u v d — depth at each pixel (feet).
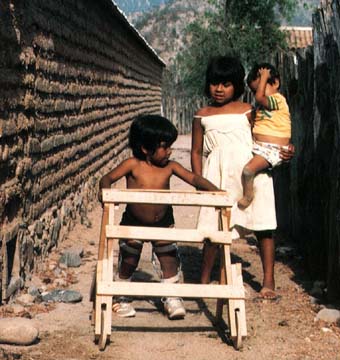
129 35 53.01
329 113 21.01
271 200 18.94
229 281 15.02
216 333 15.76
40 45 22.08
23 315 16.60
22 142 19.62
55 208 24.91
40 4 22.11
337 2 18.17
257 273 22.02
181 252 25.08
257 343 15.12
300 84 26.00
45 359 13.61
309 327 16.40
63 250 24.59
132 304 18.11
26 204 20.17
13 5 18.52
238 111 18.99
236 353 14.44
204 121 19.07
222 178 18.65
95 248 25.68
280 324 16.51
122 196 15.15
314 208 21.91
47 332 15.49
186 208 36.06
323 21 21.12
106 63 40.32
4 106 17.48
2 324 14.49
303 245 24.52
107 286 14.34
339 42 18.16
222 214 15.61
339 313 17.08
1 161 17.12
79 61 30.37
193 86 95.76
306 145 24.72
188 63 95.81
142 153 16.58
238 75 18.79
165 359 13.91
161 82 102.78
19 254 19.04
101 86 38.22
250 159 18.71
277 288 20.29
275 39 89.51
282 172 29.48
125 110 52.70
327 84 21.12
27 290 18.97
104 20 38.91
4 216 17.61
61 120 26.09
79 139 30.55
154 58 83.51
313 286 20.34
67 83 27.32
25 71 19.98
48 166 23.61
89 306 17.92
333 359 14.24
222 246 15.56
